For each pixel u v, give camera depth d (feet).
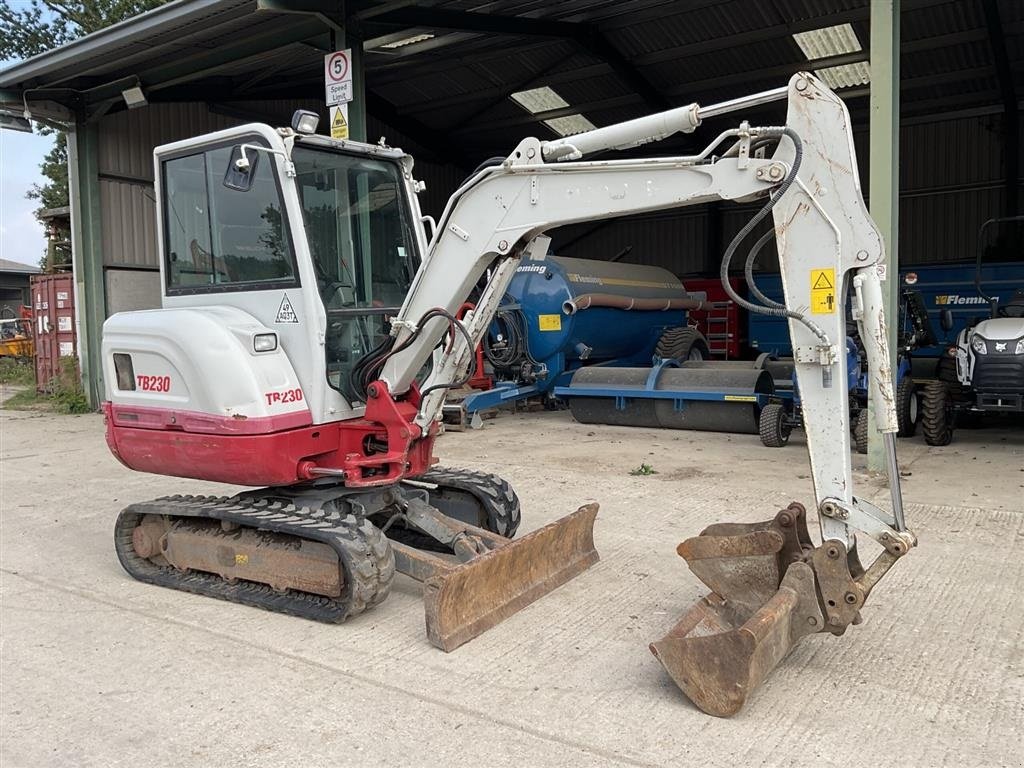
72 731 10.75
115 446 16.34
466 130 57.62
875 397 11.39
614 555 17.38
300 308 14.82
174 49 36.24
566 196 13.11
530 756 9.93
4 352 74.84
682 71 46.50
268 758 10.02
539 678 11.96
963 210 50.93
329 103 32.40
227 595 15.29
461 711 11.05
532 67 46.78
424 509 16.10
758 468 25.81
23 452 32.30
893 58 23.27
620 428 34.86
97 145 43.04
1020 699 11.10
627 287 39.63
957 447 29.17
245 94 46.26
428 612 12.94
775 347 50.14
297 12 30.53
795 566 11.55
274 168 14.67
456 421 34.99
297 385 14.97
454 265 14.34
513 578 14.48
